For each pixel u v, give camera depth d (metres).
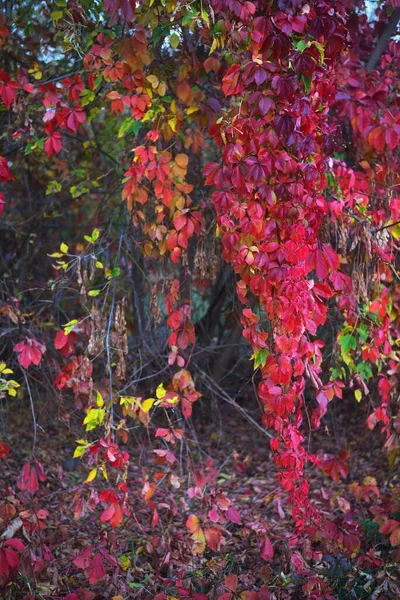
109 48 3.43
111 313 3.77
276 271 3.20
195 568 3.66
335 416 6.12
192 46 3.84
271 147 3.12
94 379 5.55
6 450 3.57
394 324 4.12
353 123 4.04
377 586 3.37
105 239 4.84
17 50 4.59
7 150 5.28
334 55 3.23
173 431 3.58
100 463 3.66
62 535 4.01
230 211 3.23
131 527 4.25
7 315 4.95
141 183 4.05
